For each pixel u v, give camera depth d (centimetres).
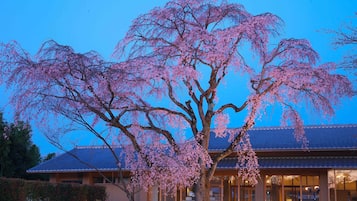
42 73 1266
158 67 1303
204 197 1362
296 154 2378
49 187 1723
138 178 1446
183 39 1363
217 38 1318
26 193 1556
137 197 2458
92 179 2591
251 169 1527
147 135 1488
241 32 1317
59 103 1359
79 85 1321
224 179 2453
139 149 1418
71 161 2661
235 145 1443
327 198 2250
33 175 3209
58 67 1274
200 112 1421
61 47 1291
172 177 1326
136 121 1481
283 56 1388
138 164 1441
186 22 1407
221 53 1309
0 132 2880
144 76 1308
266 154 2408
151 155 1391
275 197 2355
